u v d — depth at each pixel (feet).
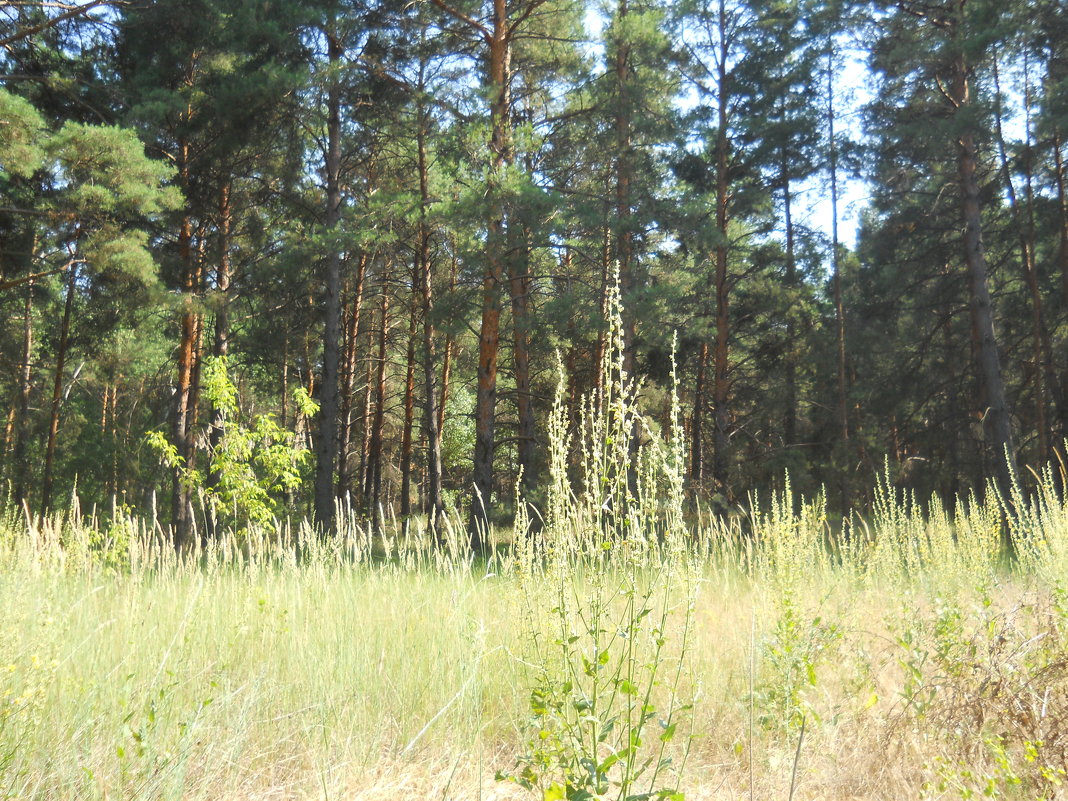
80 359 77.66
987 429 66.85
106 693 12.89
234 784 10.64
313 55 55.72
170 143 56.95
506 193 45.85
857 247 77.46
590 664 8.87
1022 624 14.99
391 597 19.44
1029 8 45.27
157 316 62.34
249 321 67.67
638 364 64.64
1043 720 11.21
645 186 55.06
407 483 83.61
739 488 58.75
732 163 66.33
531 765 10.10
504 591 16.01
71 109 54.49
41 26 48.24
